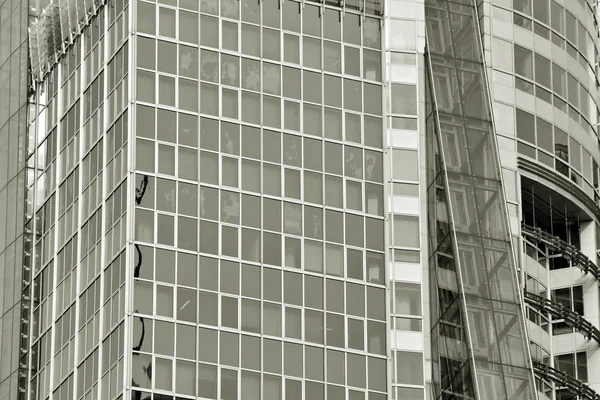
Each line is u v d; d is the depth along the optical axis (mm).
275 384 111688
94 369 112000
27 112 126438
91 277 114562
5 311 122812
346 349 114250
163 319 110562
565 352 130375
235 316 112125
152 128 114562
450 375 117062
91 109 118625
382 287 116688
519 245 127688
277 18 119750
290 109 118125
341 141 118938
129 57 115750
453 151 123688
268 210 115312
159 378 109312
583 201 133625
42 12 126938
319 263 115438
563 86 135125
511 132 130875
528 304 127562
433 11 127250
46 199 121750
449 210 121875
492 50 132500
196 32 117438
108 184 115062
